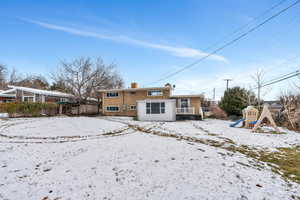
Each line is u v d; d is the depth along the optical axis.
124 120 15.70
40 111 16.95
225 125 12.60
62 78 22.11
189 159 4.29
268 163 4.40
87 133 8.34
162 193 2.66
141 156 4.53
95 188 2.82
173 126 11.59
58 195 2.60
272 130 10.06
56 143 6.17
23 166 3.83
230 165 3.97
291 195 2.70
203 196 2.58
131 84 21.22
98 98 24.98
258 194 2.69
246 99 19.48
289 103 11.48
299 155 5.15
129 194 2.63
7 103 14.79
